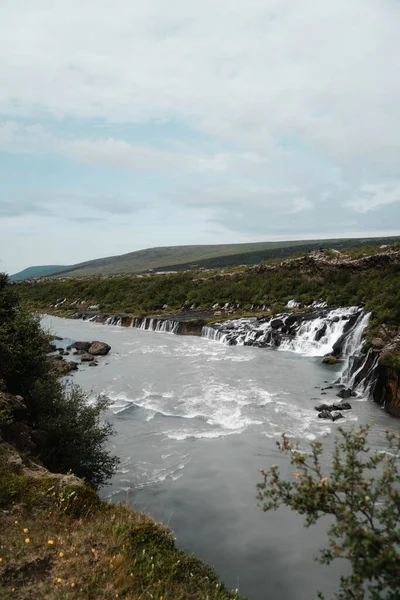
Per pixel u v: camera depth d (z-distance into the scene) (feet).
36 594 21.45
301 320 153.79
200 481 51.19
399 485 46.14
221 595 25.52
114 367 116.78
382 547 14.80
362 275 190.80
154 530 29.43
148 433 66.23
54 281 407.23
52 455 45.75
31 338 60.70
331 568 36.42
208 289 245.04
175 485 50.26
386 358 82.69
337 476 16.76
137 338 175.11
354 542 14.65
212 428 68.39
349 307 154.20
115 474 52.80
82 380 101.04
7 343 57.16
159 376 105.09
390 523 15.61
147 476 52.42
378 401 81.92
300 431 66.59
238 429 67.77
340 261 209.97
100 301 294.87
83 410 53.67
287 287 209.97
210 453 58.95
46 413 51.80
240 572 35.81
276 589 33.88
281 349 144.97
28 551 24.62
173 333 191.31
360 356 96.02
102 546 26.25
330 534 15.84
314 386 94.68
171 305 249.14
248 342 153.28
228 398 84.99
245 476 52.42
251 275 253.85
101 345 140.15
